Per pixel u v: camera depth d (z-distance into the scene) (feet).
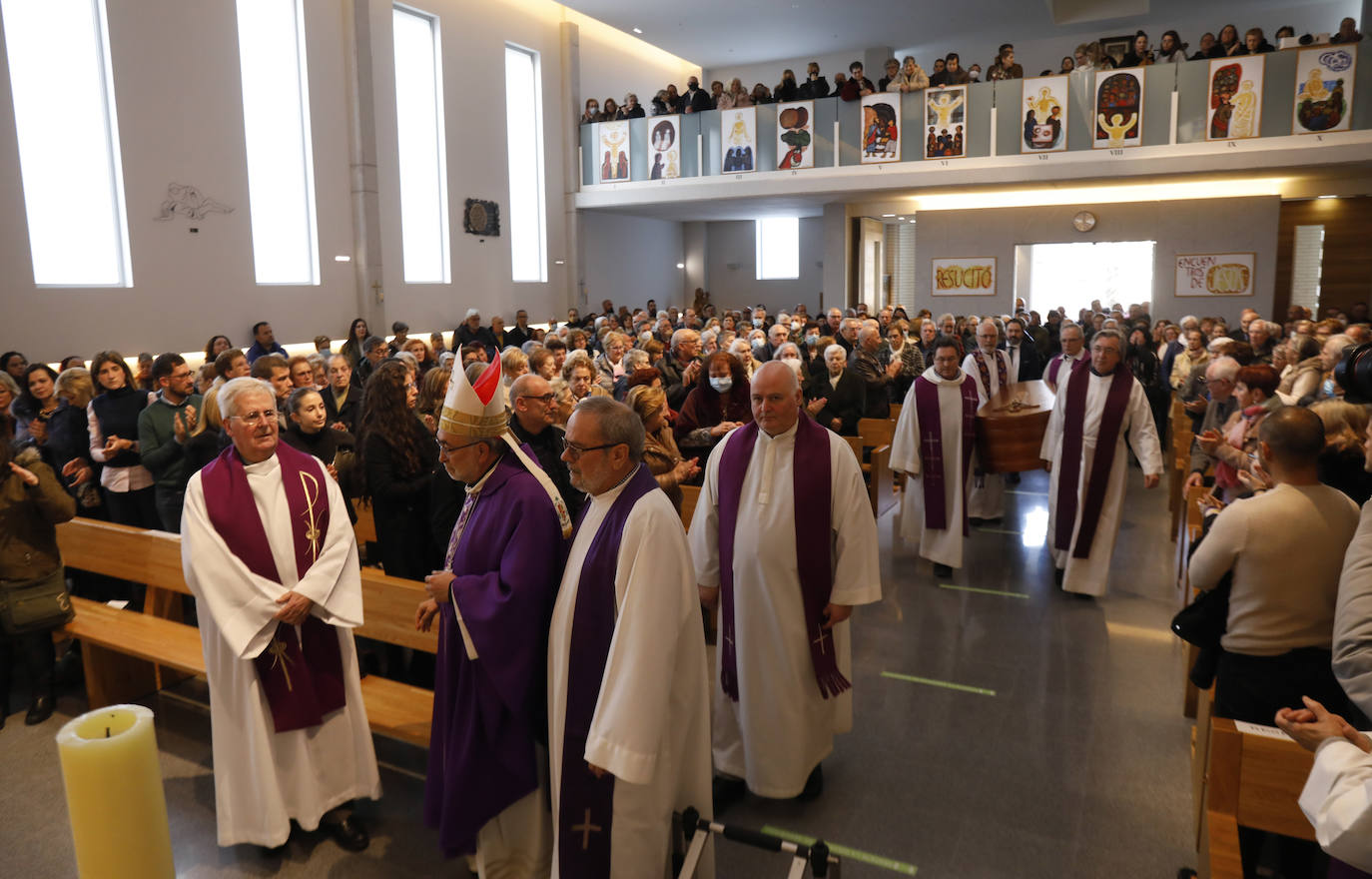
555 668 7.38
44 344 29.81
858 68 46.44
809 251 69.31
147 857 5.24
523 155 54.13
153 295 33.35
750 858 9.21
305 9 39.32
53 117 30.32
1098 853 9.20
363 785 9.57
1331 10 52.21
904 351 27.20
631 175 53.67
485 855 8.06
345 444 13.33
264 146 38.45
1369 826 4.30
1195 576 8.27
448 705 7.79
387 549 12.05
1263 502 7.80
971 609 16.28
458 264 48.85
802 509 9.70
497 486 7.77
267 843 8.99
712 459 10.58
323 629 9.28
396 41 44.86
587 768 7.24
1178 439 20.34
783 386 9.66
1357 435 8.95
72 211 31.04
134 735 5.14
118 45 31.68
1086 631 15.16
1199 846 7.67
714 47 60.75
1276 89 38.81
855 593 9.80
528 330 45.39
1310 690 7.69
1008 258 51.65
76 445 16.55
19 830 9.88
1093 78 41.65
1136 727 11.82
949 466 17.62
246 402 8.93
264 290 37.99
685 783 7.77
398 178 44.57
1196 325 28.91
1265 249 46.44
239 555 8.79
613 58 60.70
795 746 9.87
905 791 10.41
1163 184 47.67
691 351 20.93
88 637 12.25
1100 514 16.33
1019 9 52.75
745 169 49.60
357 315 43.06
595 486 7.30
